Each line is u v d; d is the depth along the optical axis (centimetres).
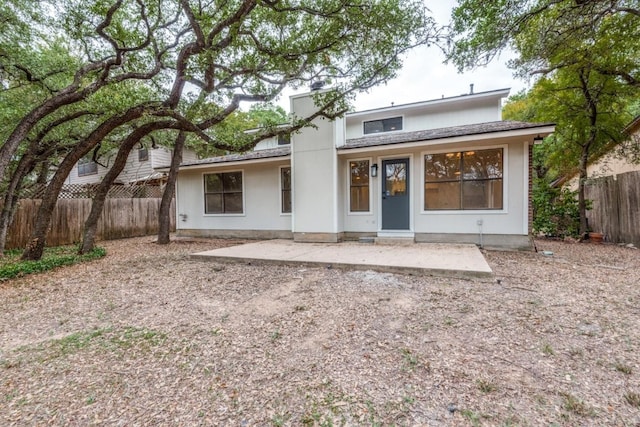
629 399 190
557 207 927
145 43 582
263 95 730
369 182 828
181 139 973
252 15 587
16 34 642
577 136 899
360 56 677
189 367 245
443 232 752
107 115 727
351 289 424
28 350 282
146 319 348
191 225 1112
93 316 363
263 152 1072
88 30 593
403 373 225
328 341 278
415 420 179
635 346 254
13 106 767
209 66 600
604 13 592
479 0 586
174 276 533
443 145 724
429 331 290
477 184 721
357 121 1151
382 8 566
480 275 450
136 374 238
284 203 969
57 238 945
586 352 247
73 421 188
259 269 562
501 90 970
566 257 624
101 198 778
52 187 680
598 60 763
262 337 292
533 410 183
